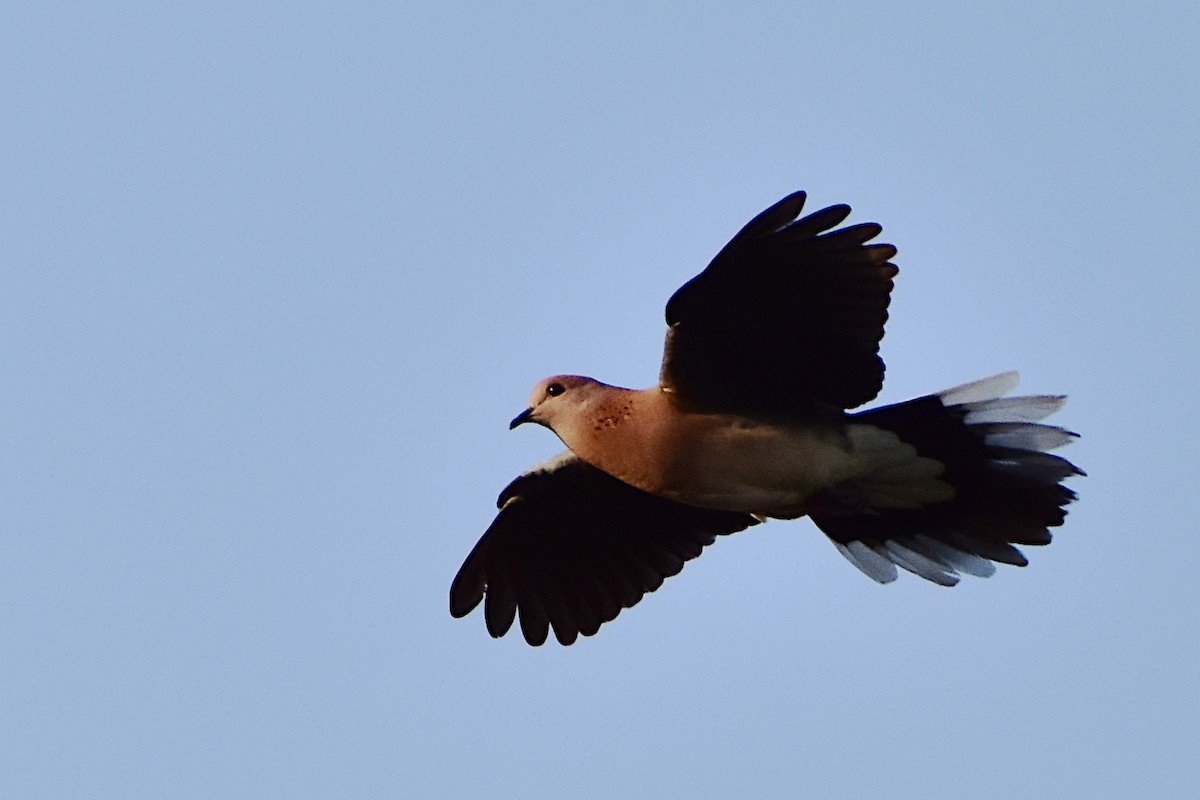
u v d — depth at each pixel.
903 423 12.70
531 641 14.48
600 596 14.52
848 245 11.63
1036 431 12.65
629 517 14.29
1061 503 12.88
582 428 13.05
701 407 12.74
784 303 12.00
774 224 11.45
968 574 13.16
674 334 12.21
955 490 12.98
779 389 12.62
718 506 13.20
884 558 13.38
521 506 14.09
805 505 13.16
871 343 12.15
